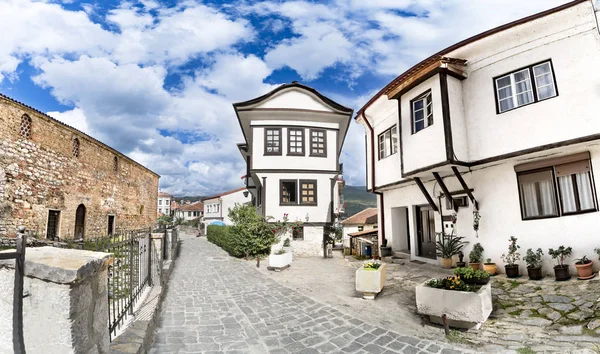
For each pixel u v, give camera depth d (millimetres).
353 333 5496
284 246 15375
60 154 18453
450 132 8891
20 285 2428
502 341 4938
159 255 9844
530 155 8234
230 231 17094
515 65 8516
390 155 13070
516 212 8680
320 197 17125
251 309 6984
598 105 7121
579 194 7730
